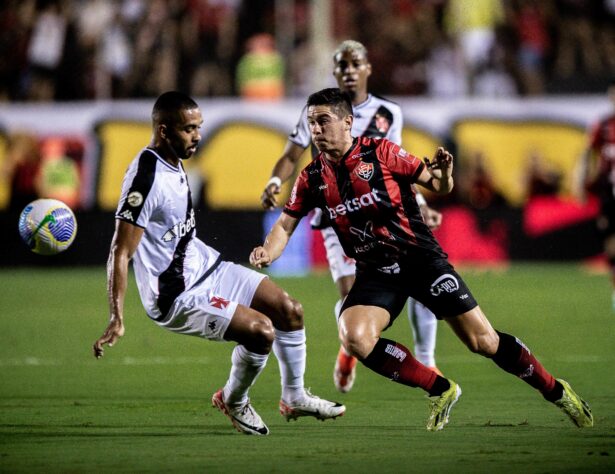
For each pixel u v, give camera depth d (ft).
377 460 58.44
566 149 259.60
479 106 260.01
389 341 68.13
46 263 257.34
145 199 65.72
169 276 68.13
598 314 159.33
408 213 68.59
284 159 93.09
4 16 287.28
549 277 225.15
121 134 264.93
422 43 285.43
